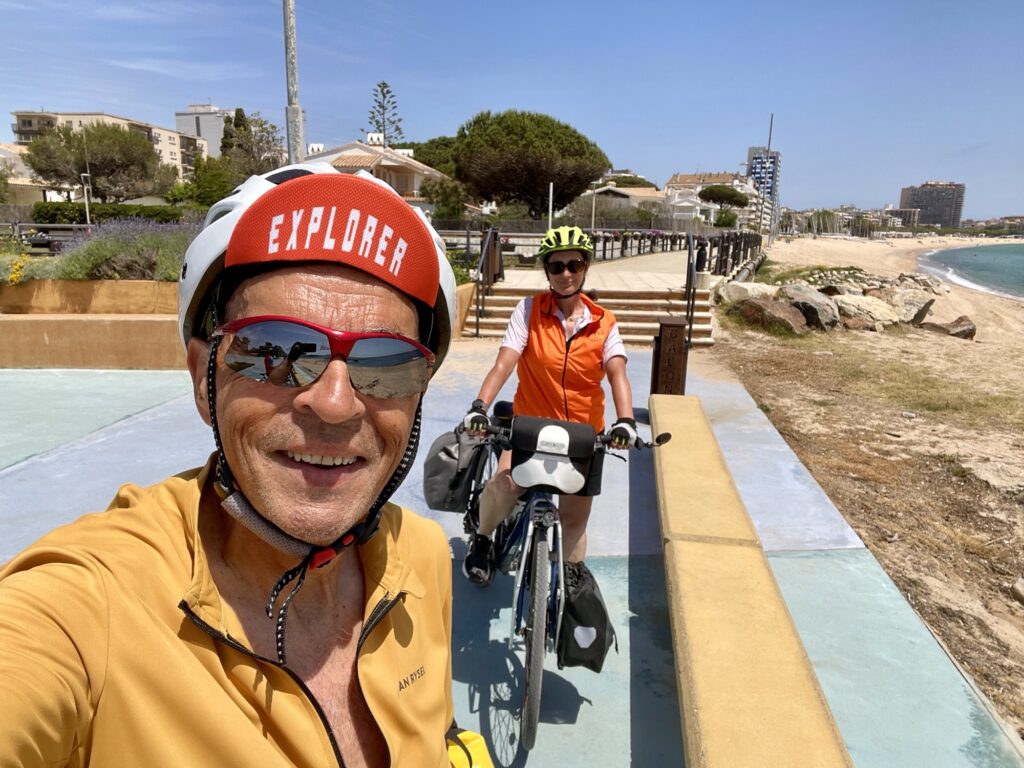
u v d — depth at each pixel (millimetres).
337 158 39906
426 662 1099
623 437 2469
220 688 779
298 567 880
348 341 831
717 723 1877
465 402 6805
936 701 2725
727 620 2359
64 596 726
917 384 8648
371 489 912
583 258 2918
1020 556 4277
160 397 7047
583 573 2592
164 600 792
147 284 9594
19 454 5301
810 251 54719
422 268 923
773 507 4473
